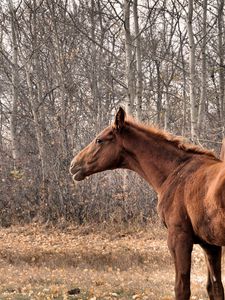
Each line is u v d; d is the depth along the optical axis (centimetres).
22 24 2417
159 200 644
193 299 805
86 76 2734
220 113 2438
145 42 2641
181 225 606
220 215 553
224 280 959
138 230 1605
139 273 1090
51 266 1199
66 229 1673
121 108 679
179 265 603
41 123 2012
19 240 1552
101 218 1702
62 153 1795
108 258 1273
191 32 1686
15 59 2131
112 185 1756
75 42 2458
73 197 1755
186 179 616
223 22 2523
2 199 1834
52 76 2366
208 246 623
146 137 677
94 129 1842
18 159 1867
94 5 2558
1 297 824
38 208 1792
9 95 2916
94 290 855
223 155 788
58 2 2248
